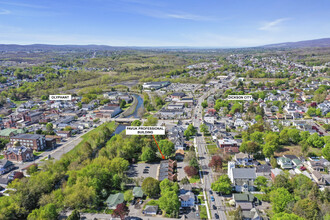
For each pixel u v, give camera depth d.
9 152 189.75
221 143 193.50
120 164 158.38
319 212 104.81
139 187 141.00
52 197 126.75
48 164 162.00
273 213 117.25
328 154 165.12
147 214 121.06
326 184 136.62
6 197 129.25
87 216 121.62
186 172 155.00
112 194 136.75
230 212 120.56
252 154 180.12
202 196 134.62
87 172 142.75
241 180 137.50
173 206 118.50
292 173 152.50
